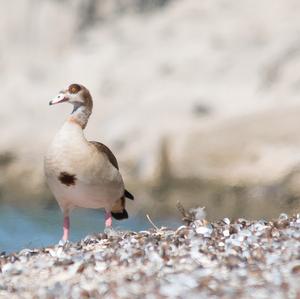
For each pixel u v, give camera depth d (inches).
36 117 1125.7
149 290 331.0
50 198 965.8
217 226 414.3
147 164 961.5
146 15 1278.3
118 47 1221.1
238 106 1083.3
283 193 887.1
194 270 348.8
